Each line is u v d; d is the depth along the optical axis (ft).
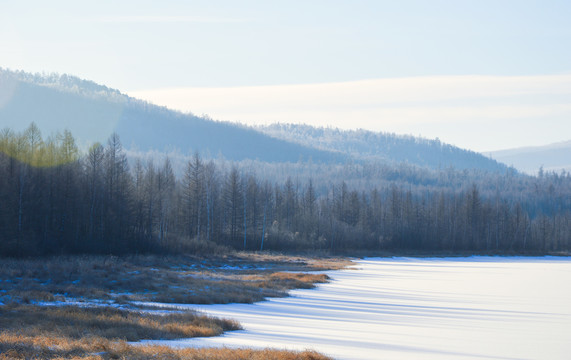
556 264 362.53
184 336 71.77
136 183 330.54
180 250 273.33
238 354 54.19
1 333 63.26
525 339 85.25
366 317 105.29
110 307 90.79
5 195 223.10
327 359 55.16
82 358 51.21
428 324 98.73
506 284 197.36
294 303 123.24
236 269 228.84
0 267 147.02
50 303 97.14
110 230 264.11
